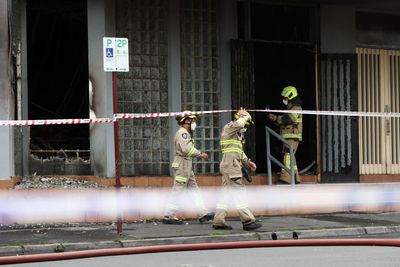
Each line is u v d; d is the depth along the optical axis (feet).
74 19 60.44
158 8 54.65
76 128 59.47
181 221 48.62
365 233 46.01
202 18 56.03
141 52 54.03
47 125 58.85
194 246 35.91
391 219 51.01
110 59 41.68
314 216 52.95
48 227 46.39
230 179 44.55
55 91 61.26
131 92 53.62
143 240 40.88
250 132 56.85
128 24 53.67
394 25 63.77
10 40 48.96
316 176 59.77
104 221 48.75
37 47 60.95
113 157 52.34
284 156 57.11
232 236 42.75
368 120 63.31
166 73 54.80
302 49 61.11
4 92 48.67
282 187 53.83
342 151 60.18
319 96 59.98
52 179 51.60
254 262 32.86
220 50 56.59
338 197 55.47
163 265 32.32
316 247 38.11
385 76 63.67
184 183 48.32
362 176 62.34
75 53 60.95
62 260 33.86
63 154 53.78
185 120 48.88
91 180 52.31
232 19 56.90
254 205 53.11
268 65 63.10
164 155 54.49
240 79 56.59
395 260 33.06
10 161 48.42
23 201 47.39
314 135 60.13
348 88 60.29
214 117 56.34
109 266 32.07
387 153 63.93
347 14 61.21
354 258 33.76
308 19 60.59
